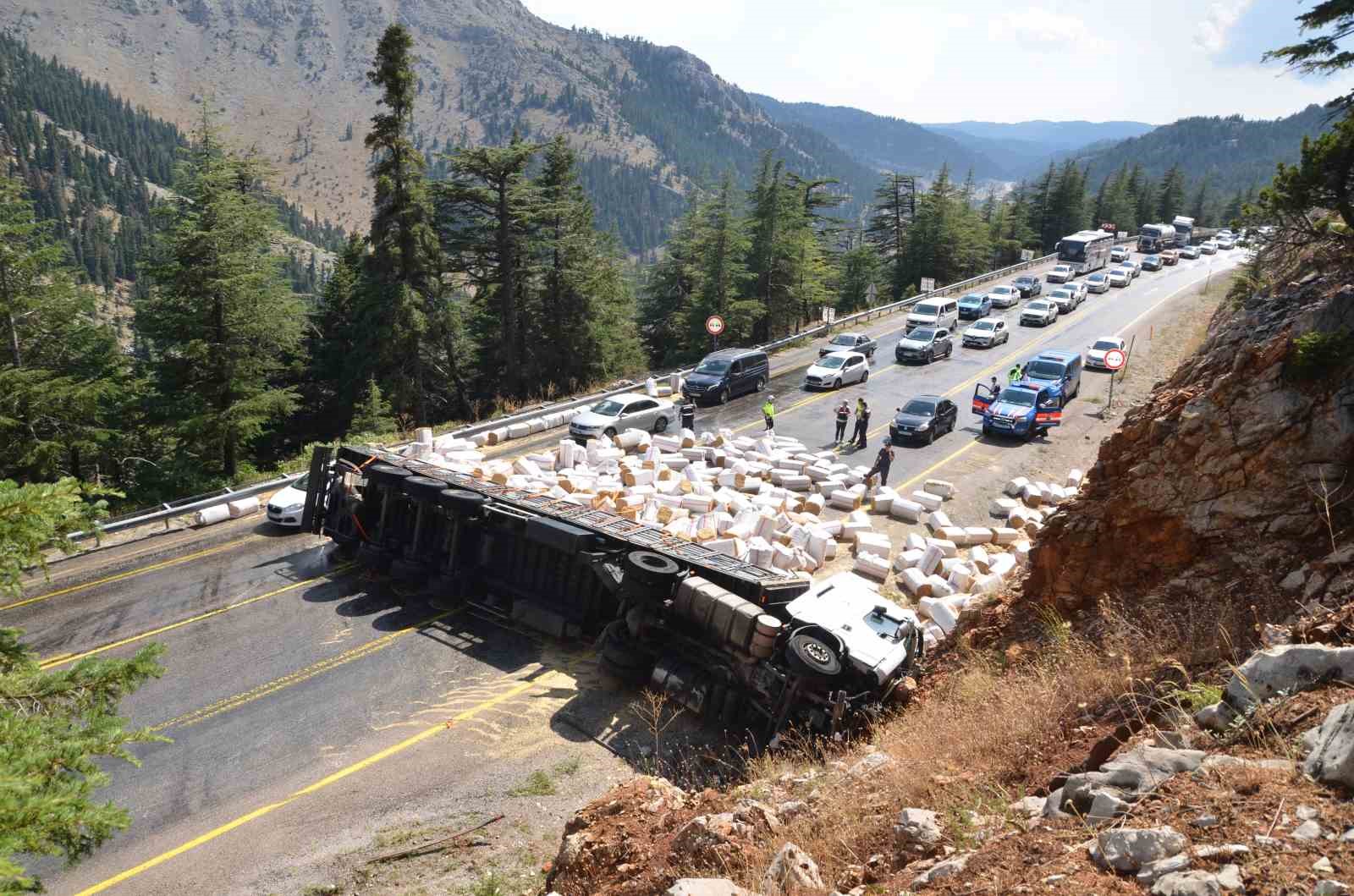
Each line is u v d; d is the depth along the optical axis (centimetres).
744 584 1416
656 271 8000
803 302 7688
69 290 3531
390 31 4406
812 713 1220
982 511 2600
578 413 3372
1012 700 738
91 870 1054
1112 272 7738
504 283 5253
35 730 623
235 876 1041
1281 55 2350
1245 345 891
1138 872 368
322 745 1338
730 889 516
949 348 4903
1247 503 830
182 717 1411
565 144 6000
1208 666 646
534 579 1744
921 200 9619
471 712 1431
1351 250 941
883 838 572
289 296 4134
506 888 992
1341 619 547
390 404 4750
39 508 662
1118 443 1007
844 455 3092
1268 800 381
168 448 3997
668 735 1357
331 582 1962
